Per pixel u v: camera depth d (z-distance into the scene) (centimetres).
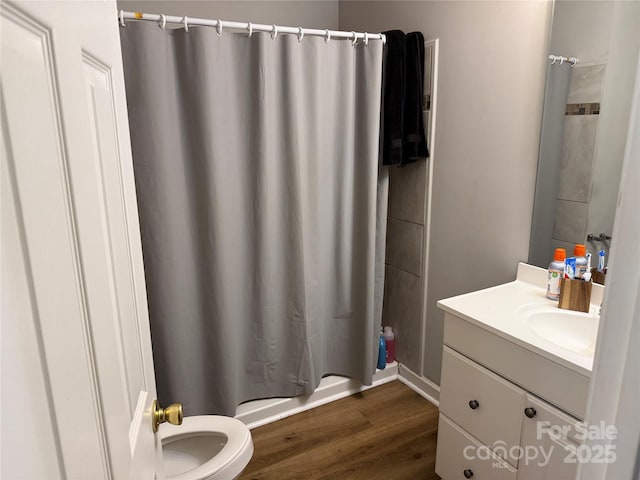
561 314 146
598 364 49
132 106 161
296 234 197
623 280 45
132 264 74
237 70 176
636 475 47
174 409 85
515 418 134
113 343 56
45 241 37
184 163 175
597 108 145
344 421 218
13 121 33
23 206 34
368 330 225
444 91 203
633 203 44
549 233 167
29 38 36
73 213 44
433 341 229
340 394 239
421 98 208
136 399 71
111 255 60
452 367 157
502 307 152
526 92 168
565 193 159
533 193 171
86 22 53
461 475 160
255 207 190
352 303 230
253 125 181
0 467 29
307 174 198
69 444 39
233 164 183
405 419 219
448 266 214
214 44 165
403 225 237
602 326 48
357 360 236
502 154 181
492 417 143
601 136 145
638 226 44
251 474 184
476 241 198
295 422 218
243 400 213
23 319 33
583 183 153
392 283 252
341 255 220
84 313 46
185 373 189
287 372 217
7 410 31
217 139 172
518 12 167
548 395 123
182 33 162
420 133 211
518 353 130
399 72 202
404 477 182
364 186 211
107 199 60
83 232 46
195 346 192
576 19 148
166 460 152
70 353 41
